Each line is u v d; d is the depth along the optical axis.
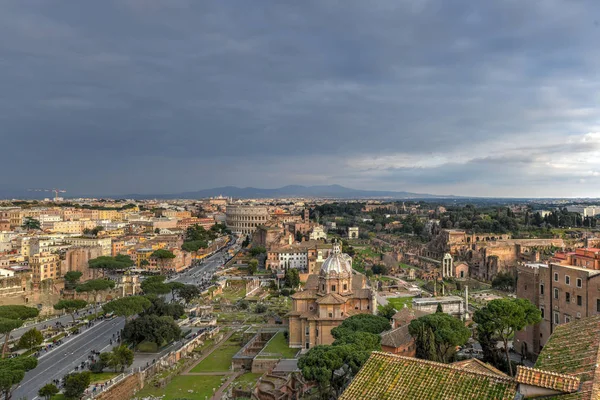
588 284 111.94
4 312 172.25
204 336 189.12
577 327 62.69
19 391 128.50
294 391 124.69
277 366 144.38
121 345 156.62
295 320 162.75
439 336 113.56
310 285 193.88
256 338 181.50
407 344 127.00
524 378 46.94
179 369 153.75
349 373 106.81
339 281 165.75
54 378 138.62
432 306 197.75
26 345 157.75
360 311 167.38
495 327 109.50
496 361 118.62
